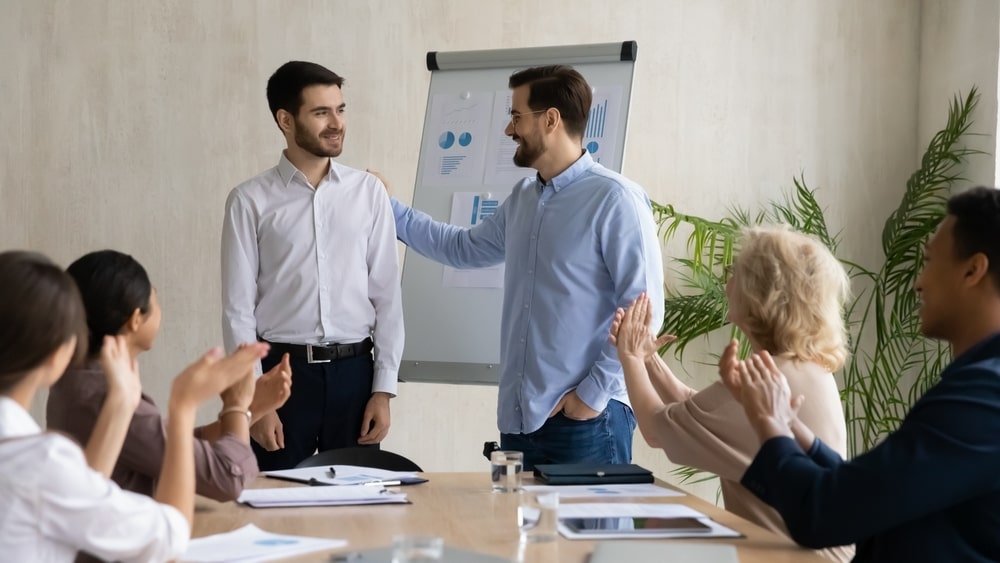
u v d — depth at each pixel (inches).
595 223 132.6
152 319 88.5
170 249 194.5
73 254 193.2
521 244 138.3
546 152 135.8
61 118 192.7
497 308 158.7
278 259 144.2
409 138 197.5
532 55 165.9
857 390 198.1
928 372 196.5
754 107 202.2
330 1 195.6
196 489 86.0
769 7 202.4
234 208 144.8
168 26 193.3
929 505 64.6
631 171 200.4
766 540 77.0
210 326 195.5
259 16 194.5
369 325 148.2
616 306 133.1
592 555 69.0
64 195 193.0
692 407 91.9
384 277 149.0
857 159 204.1
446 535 77.8
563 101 134.6
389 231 149.9
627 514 84.6
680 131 200.8
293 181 146.1
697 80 201.0
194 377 73.2
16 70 192.1
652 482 103.7
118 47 193.0
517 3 197.9
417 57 197.2
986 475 63.9
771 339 90.4
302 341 143.2
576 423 133.4
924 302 71.6
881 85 204.2
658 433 94.0
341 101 144.3
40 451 59.6
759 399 73.9
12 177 192.7
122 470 88.8
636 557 68.1
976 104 188.2
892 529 68.4
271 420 137.6
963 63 191.5
